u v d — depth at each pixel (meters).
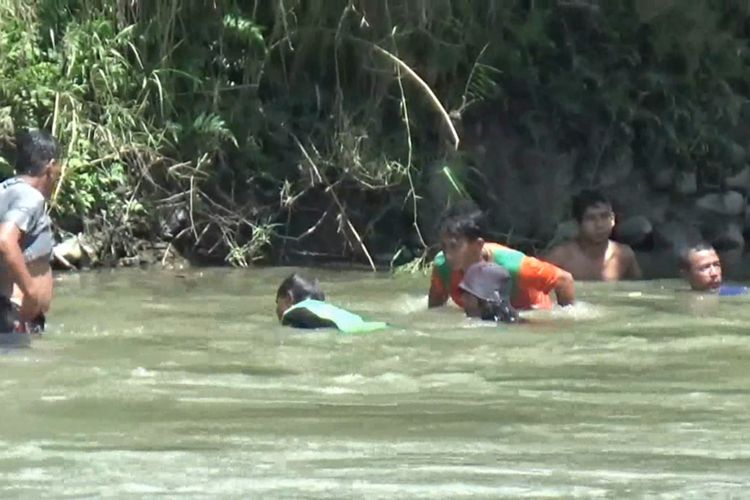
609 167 49.84
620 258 41.56
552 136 49.91
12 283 30.03
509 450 19.61
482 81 48.16
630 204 49.28
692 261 38.16
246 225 45.81
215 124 45.84
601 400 23.27
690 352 28.19
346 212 46.50
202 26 47.25
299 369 26.06
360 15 47.66
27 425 21.05
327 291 38.50
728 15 53.69
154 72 46.31
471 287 32.41
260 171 46.53
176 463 18.77
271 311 34.00
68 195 44.16
